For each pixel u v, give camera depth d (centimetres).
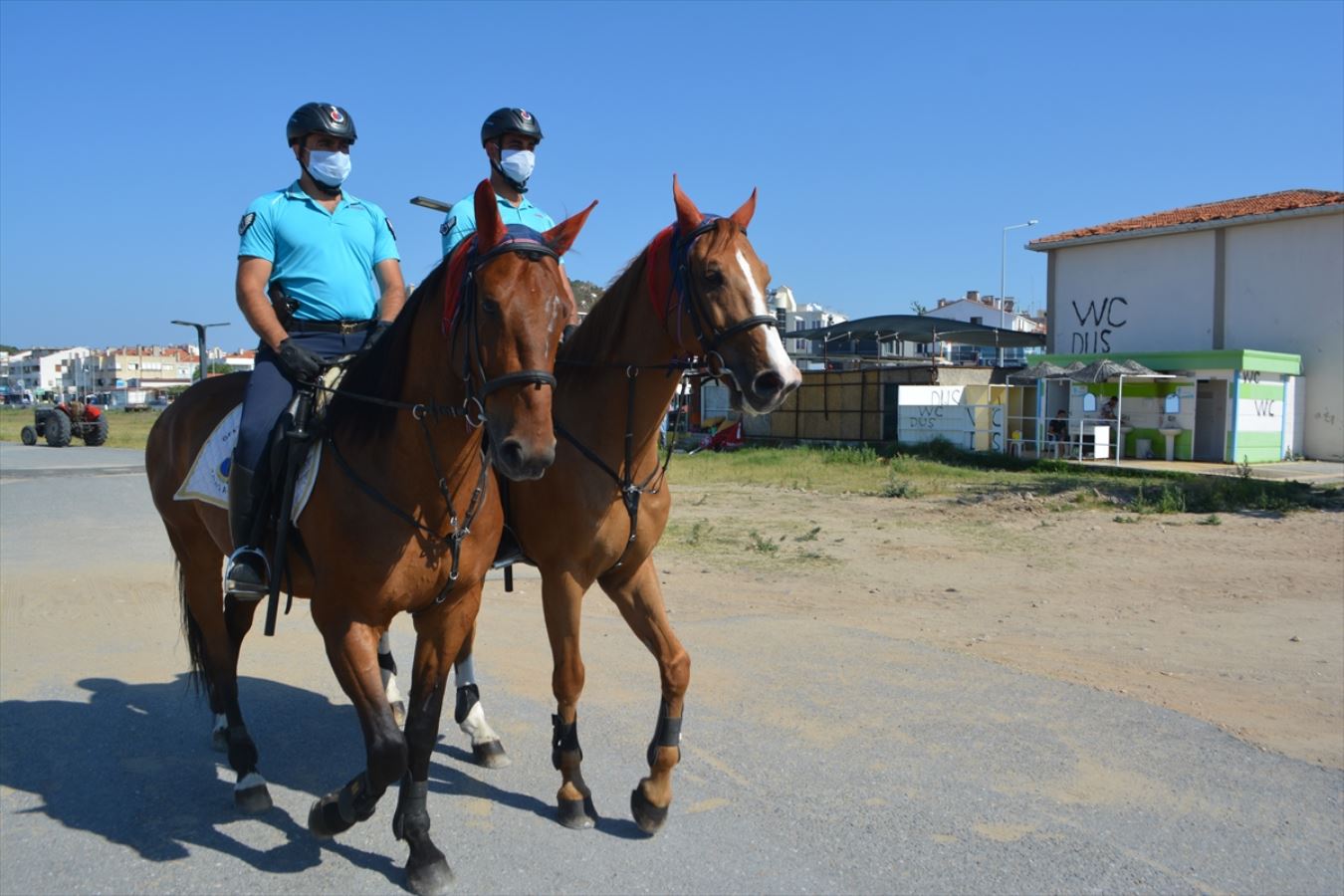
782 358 385
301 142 445
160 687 614
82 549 1117
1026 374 2367
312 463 384
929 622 828
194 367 11369
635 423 416
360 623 366
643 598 437
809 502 1647
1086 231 2894
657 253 414
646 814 424
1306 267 2445
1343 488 1734
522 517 432
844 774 490
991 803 458
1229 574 1048
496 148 501
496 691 613
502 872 392
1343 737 555
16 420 5844
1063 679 654
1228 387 2298
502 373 321
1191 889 385
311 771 489
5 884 376
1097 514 1495
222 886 379
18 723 544
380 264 478
